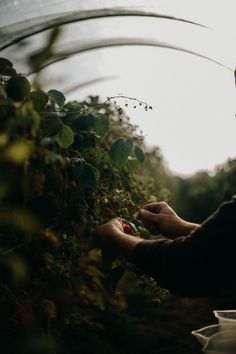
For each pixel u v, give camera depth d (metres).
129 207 2.42
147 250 1.49
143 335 4.07
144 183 3.34
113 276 2.09
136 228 2.03
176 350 3.86
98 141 2.37
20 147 1.32
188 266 1.39
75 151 1.99
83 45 3.61
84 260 2.35
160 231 1.92
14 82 1.76
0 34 2.78
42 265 1.92
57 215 1.83
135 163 2.42
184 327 4.47
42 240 1.86
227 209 1.39
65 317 2.29
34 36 2.95
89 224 2.04
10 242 1.74
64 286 2.15
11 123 1.42
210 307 5.04
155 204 1.99
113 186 2.36
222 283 1.41
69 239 2.08
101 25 3.47
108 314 3.96
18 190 1.60
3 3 2.57
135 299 4.87
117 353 3.50
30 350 1.67
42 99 1.79
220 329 1.80
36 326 1.89
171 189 7.24
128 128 3.19
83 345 3.16
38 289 1.97
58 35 2.50
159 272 1.46
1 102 1.46
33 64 3.13
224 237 1.36
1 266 1.64
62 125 1.77
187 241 1.42
